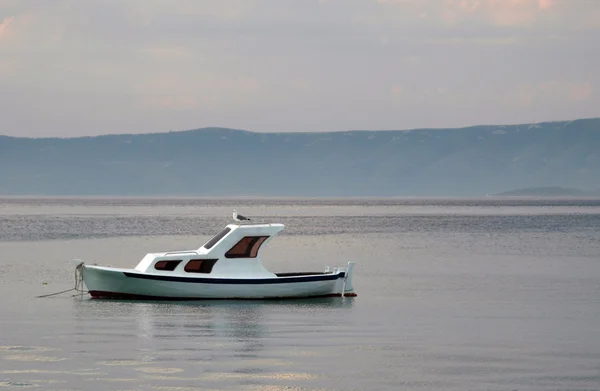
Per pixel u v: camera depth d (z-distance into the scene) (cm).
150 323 5600
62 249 12250
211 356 4638
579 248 12912
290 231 18825
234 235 6531
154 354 4669
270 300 6588
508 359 4616
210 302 6438
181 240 14775
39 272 8756
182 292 6456
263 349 4828
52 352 4700
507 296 7056
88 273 6588
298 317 5891
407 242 14562
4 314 5931
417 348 4878
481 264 10100
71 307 6216
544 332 5394
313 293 6706
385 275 8775
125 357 4591
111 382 4062
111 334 5225
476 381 4172
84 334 5219
